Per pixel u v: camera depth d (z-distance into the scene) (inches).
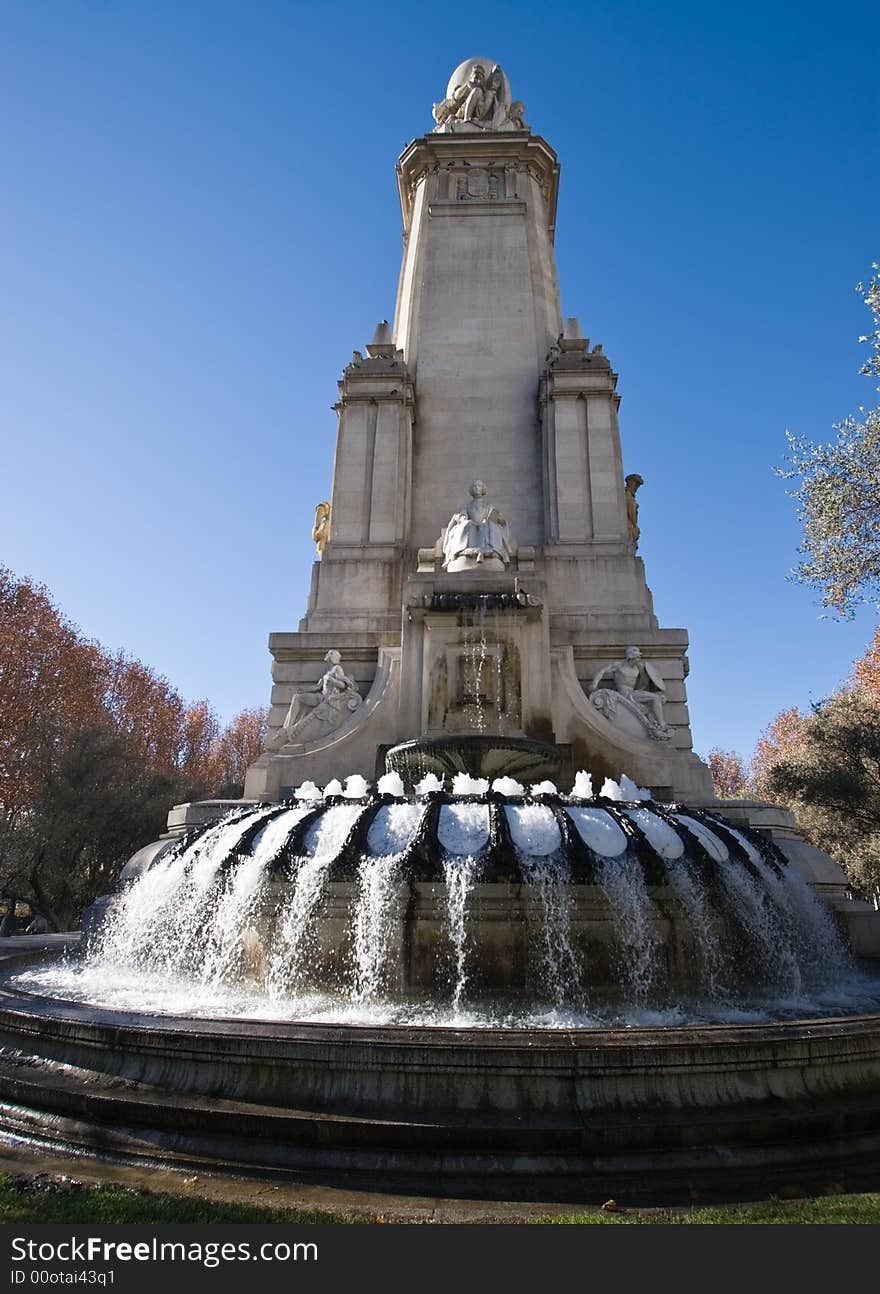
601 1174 180.7
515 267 846.5
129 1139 196.7
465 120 1006.4
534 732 532.7
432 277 845.2
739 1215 164.2
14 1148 199.5
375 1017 283.7
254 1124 192.4
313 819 354.0
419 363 805.2
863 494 624.4
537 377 792.9
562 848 319.3
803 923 387.5
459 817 333.1
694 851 337.4
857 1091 214.1
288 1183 179.8
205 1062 211.2
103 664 1734.7
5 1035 247.8
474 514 633.6
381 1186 178.1
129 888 472.1
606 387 745.6
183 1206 166.1
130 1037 220.2
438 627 554.3
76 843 1214.3
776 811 519.8
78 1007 252.1
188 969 354.3
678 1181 180.1
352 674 637.3
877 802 1080.8
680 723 609.3
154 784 1358.3
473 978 308.7
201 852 374.3
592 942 315.9
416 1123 187.5
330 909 321.4
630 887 320.5
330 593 682.2
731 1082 204.2
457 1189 176.7
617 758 567.2
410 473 749.9
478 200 888.9
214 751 2293.3
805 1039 213.3
